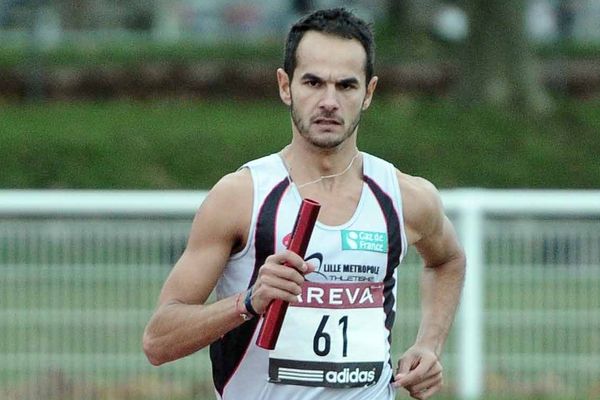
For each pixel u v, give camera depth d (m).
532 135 43.62
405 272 20.23
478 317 19.98
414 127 43.84
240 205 9.94
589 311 20.61
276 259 9.32
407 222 10.39
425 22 55.28
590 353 20.67
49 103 50.12
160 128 43.53
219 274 10.05
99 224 20.11
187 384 20.28
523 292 20.53
